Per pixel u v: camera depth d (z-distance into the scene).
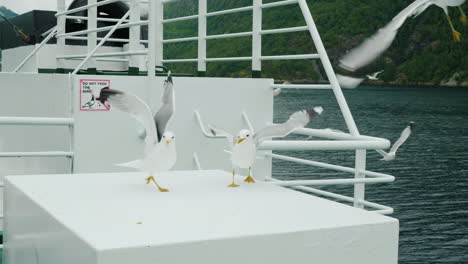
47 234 2.77
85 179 3.77
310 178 42.50
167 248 2.19
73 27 10.58
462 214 38.22
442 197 41.44
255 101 6.51
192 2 61.09
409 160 51.00
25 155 4.87
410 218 37.62
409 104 70.75
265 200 3.14
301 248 2.45
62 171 5.92
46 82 6.10
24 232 3.25
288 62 58.91
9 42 11.84
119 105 3.03
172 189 3.44
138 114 3.10
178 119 6.12
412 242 34.25
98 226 2.45
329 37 50.84
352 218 2.70
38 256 2.93
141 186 3.52
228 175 4.05
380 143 4.36
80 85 5.63
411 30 67.00
